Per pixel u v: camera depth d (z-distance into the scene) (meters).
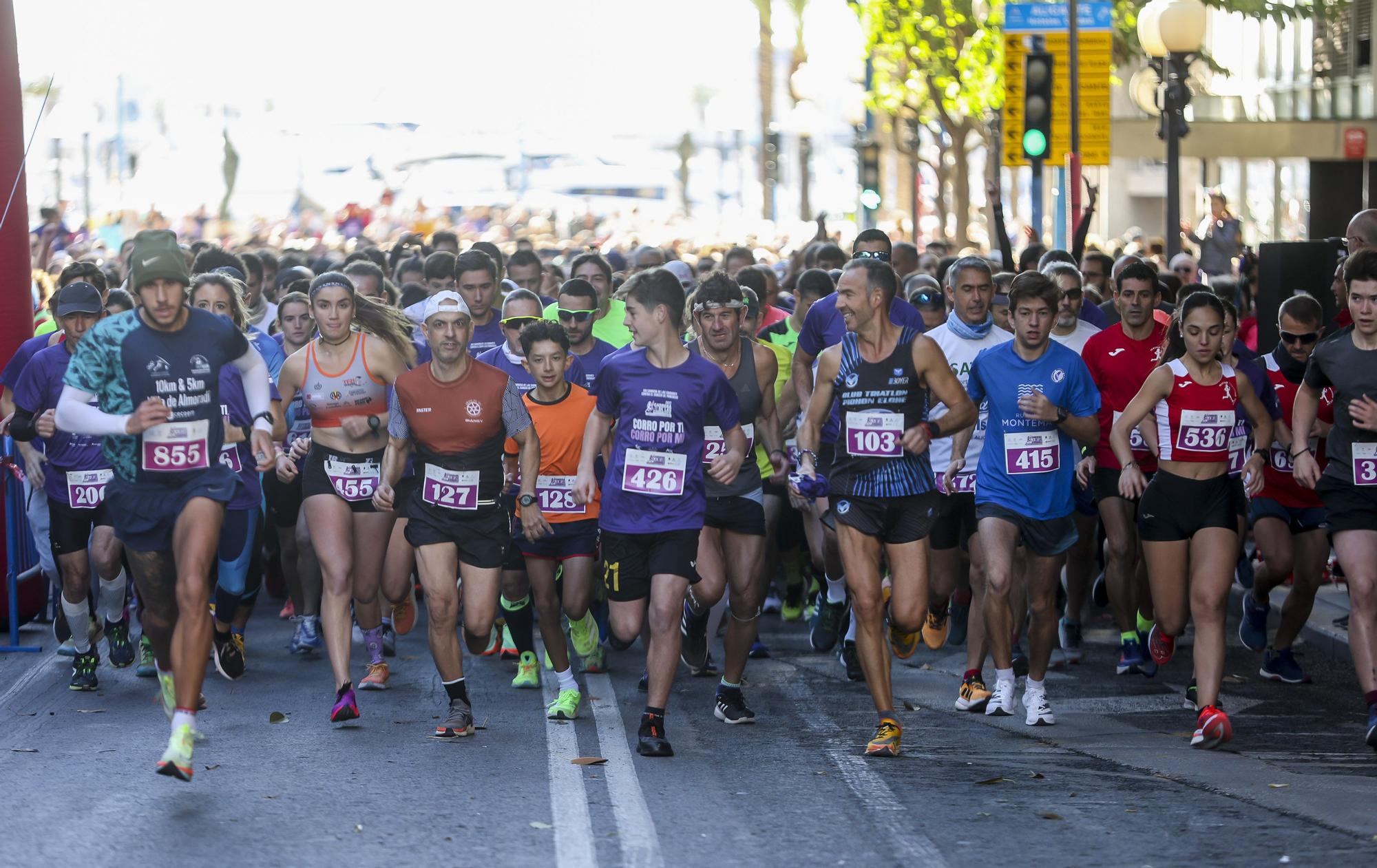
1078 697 20.19
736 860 12.95
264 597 27.80
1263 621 21.39
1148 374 21.05
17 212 23.16
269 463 15.63
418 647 23.38
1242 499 18.14
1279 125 47.34
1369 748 17.23
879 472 16.42
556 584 18.72
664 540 16.77
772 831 13.76
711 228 77.81
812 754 16.77
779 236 68.19
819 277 24.09
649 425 16.62
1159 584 17.94
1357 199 58.06
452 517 17.22
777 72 99.06
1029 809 14.46
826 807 14.56
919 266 32.69
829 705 19.47
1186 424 17.56
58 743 17.09
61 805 14.57
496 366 20.67
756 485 18.33
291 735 17.52
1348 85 63.06
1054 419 17.56
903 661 22.73
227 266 25.06
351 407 18.19
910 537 16.64
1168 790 15.20
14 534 22.31
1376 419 16.42
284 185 100.38
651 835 13.62
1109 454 21.20
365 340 18.31
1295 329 20.19
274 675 21.12
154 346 14.96
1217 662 17.16
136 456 15.06
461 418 16.97
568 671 18.75
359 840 13.48
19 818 14.13
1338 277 21.14
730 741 17.41
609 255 37.22
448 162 104.56
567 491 18.55
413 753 16.69
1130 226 87.88
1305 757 16.77
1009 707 18.84
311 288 18.27
